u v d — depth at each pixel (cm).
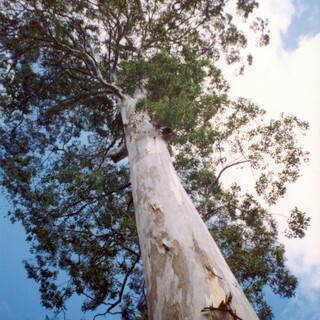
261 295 799
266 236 854
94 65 1068
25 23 1116
